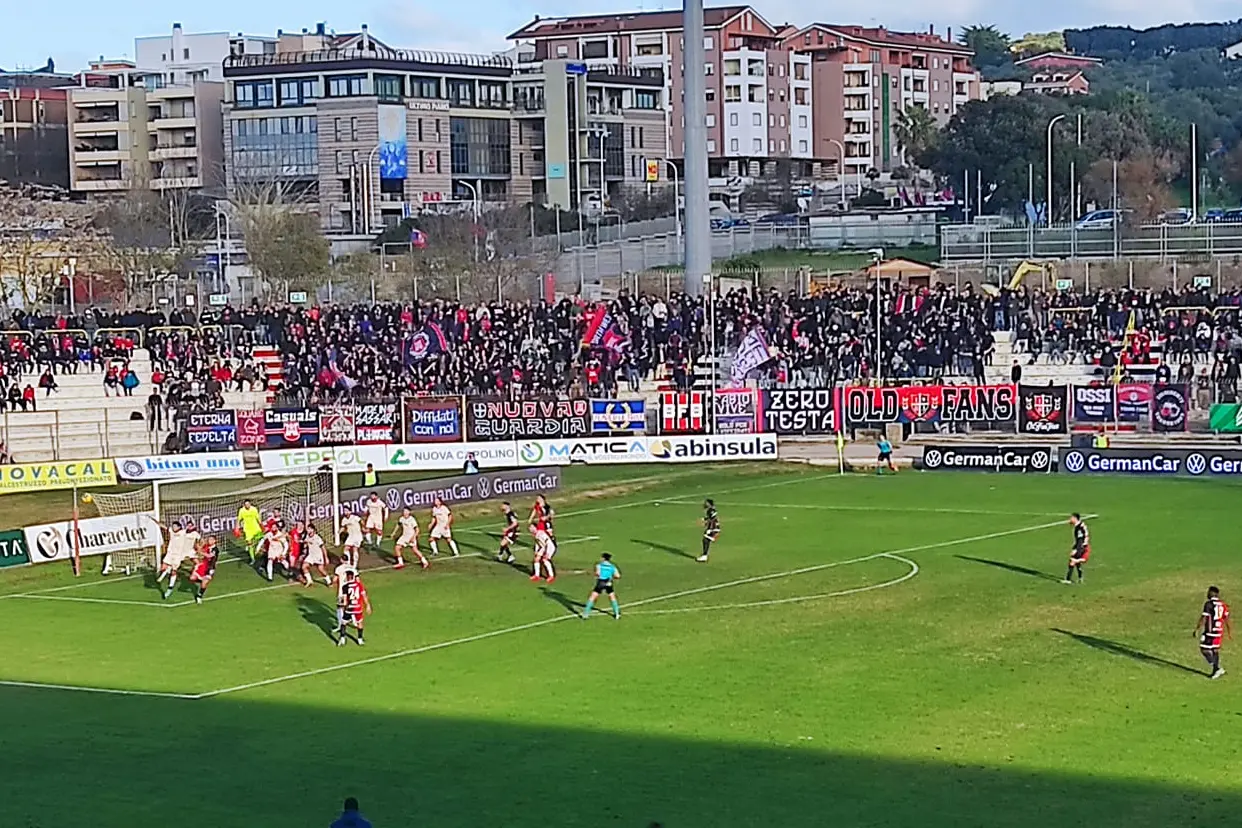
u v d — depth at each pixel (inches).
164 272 6643.7
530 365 4256.9
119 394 4163.4
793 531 2989.7
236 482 3403.1
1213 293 4650.6
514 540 2810.0
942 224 6289.4
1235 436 3676.2
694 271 4749.0
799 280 5182.1
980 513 3142.2
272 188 7770.7
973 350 4247.0
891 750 1566.2
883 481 3624.5
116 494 3203.7
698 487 3617.1
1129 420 3762.3
